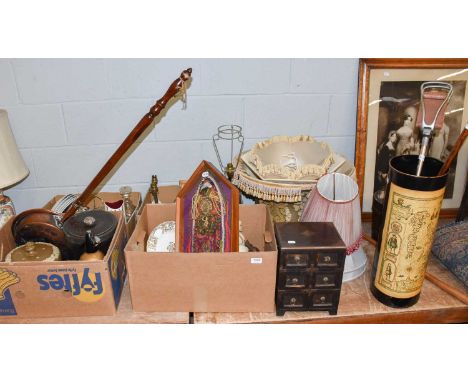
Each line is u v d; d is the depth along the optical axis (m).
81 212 1.24
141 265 1.03
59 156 1.50
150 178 1.57
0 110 1.30
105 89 1.42
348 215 1.14
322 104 1.50
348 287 1.20
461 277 1.19
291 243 1.03
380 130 1.45
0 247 1.14
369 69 1.40
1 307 1.06
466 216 1.42
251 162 1.31
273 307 1.11
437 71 1.41
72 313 1.08
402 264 1.06
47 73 1.38
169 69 1.41
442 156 1.49
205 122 1.50
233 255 1.02
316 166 1.24
